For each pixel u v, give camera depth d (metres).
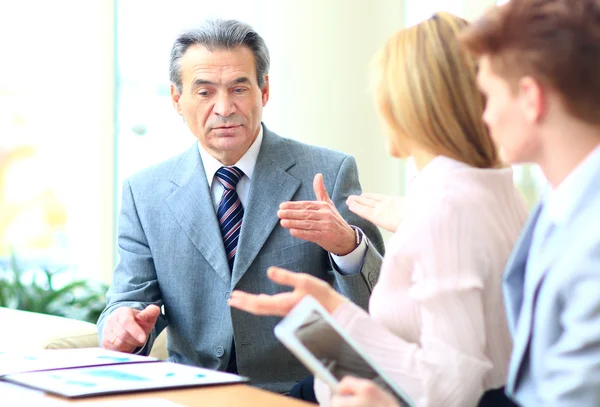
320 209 1.83
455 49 1.27
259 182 2.06
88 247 4.32
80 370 1.40
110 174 4.28
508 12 1.04
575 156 1.01
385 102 1.32
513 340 1.16
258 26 4.21
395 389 1.06
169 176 2.14
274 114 4.11
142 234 2.11
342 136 4.03
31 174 4.28
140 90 4.32
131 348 1.75
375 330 1.22
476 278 1.21
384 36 4.02
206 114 2.03
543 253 1.04
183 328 2.04
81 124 4.29
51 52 4.24
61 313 3.61
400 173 4.09
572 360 0.95
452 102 1.27
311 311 1.08
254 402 1.19
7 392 1.25
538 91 1.00
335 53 4.01
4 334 2.10
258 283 2.01
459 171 1.26
